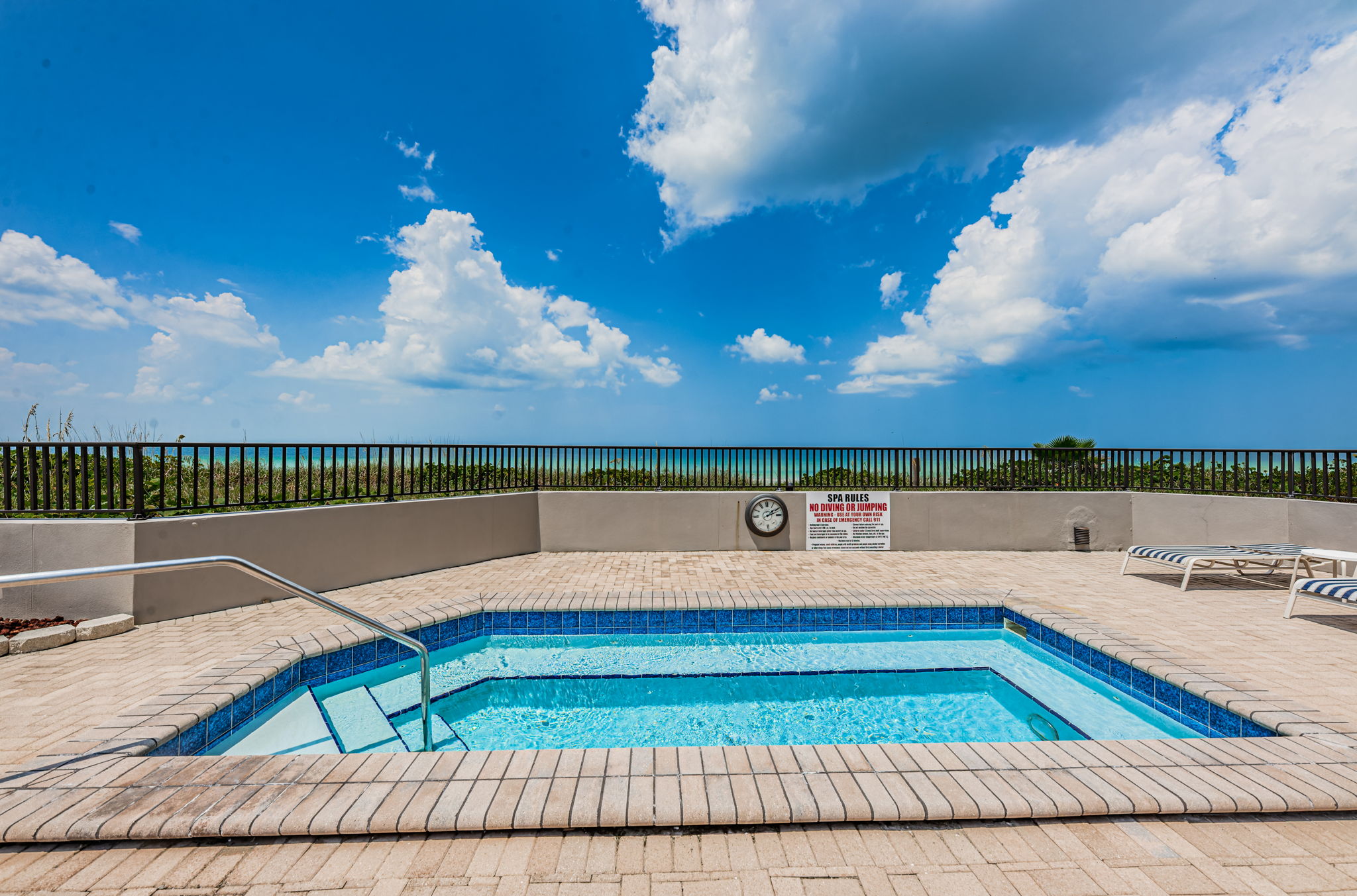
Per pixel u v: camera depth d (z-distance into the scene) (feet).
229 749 10.70
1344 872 6.38
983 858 6.61
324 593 21.56
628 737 12.85
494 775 7.76
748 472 32.04
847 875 6.36
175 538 18.10
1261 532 26.61
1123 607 18.66
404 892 6.07
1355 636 15.30
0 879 6.21
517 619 18.44
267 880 6.23
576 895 6.07
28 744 9.61
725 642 18.62
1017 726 13.21
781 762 8.17
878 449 32.22
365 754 8.31
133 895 6.01
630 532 30.99
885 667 16.72
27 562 17.06
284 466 22.03
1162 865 6.50
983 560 28.53
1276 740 8.88
